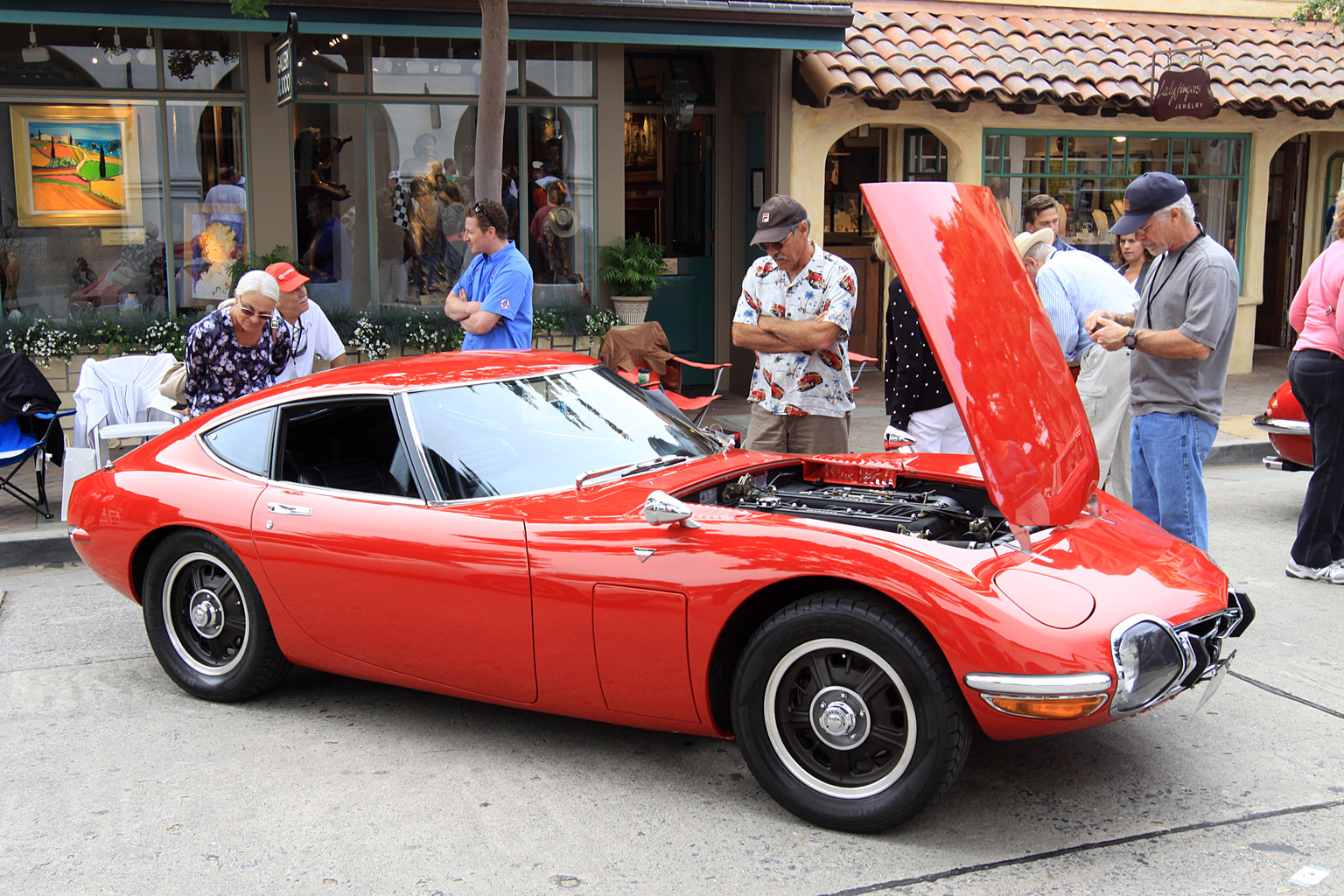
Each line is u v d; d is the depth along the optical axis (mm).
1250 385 12438
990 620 3141
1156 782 3781
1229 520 7543
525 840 3480
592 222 10773
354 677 4629
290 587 4285
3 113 9219
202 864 3381
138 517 4645
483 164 7656
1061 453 3932
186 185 9695
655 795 3758
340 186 10070
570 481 4180
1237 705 4445
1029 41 12062
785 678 3469
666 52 11688
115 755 4168
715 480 4215
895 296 5703
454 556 3887
